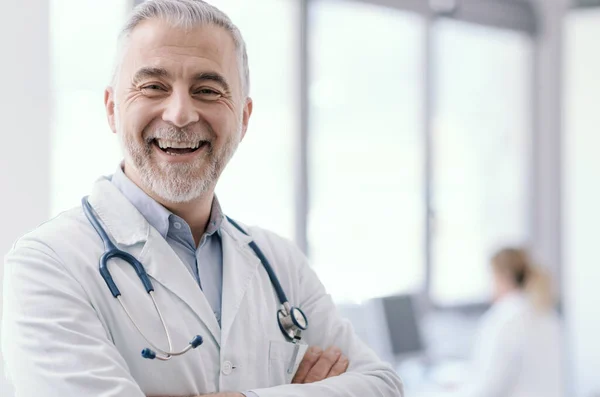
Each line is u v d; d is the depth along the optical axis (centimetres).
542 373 293
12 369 116
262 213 347
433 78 423
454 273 441
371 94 397
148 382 118
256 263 142
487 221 464
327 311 150
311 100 367
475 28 449
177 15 127
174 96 125
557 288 480
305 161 361
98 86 267
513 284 303
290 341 139
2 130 210
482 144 461
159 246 128
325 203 377
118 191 132
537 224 489
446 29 435
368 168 395
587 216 460
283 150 355
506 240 475
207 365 124
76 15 263
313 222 370
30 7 215
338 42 381
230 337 128
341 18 382
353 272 387
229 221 150
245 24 340
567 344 459
